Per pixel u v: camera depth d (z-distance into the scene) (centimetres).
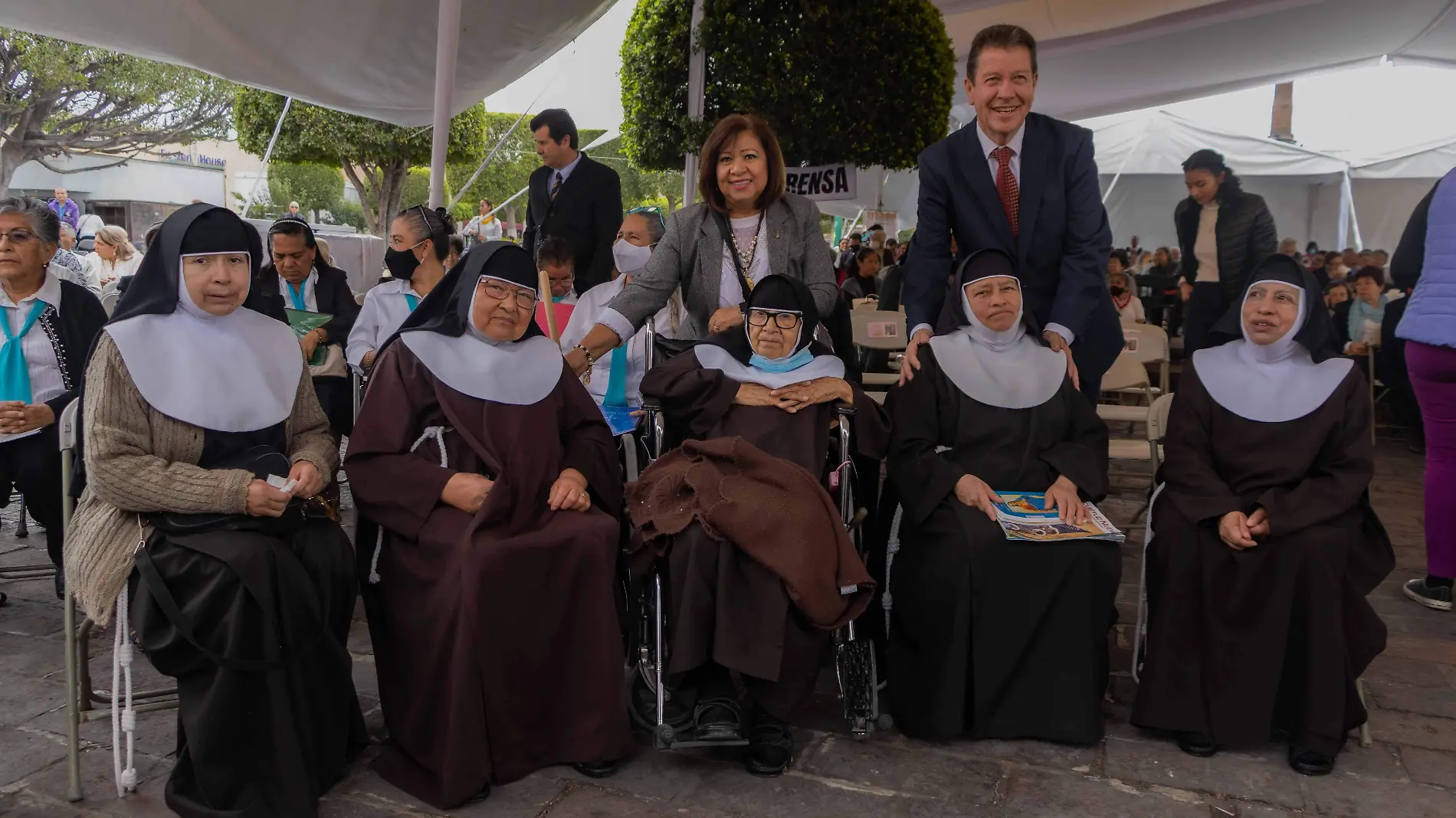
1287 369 314
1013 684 296
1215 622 292
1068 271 354
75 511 261
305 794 245
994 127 349
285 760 243
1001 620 292
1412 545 521
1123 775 279
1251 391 313
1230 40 1092
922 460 311
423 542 270
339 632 272
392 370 289
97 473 240
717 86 623
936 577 296
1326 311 316
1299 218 1914
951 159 361
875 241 1394
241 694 238
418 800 260
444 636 260
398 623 272
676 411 315
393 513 274
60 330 388
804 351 318
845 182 648
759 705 279
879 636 334
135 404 252
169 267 261
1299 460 302
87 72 1889
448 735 256
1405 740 301
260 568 238
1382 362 769
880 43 604
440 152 524
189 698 242
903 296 374
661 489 284
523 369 294
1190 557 299
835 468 321
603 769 272
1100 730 297
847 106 611
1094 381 377
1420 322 404
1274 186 1908
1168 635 298
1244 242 597
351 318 482
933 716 294
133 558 244
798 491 280
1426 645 378
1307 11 982
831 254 364
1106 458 326
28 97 1872
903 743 298
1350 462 300
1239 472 309
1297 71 1270
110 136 2094
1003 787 271
